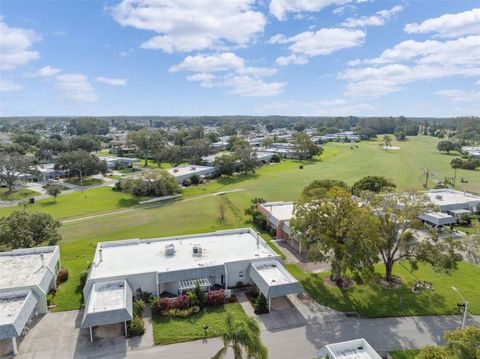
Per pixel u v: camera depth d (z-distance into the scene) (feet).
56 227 168.04
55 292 131.85
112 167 448.65
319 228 128.98
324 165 454.81
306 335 106.52
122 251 148.56
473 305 123.13
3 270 128.88
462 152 522.47
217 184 345.51
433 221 201.77
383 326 111.24
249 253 145.89
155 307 117.39
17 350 99.09
